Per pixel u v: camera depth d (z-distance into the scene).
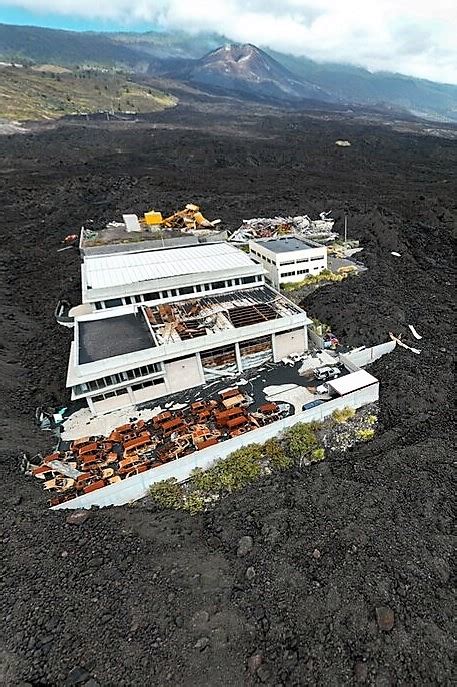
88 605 22.56
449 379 44.62
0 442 33.81
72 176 130.50
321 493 30.45
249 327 43.44
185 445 35.41
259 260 68.38
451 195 113.38
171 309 48.00
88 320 46.56
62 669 19.78
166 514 29.84
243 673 19.98
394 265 72.31
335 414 38.72
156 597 23.00
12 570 24.23
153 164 154.50
